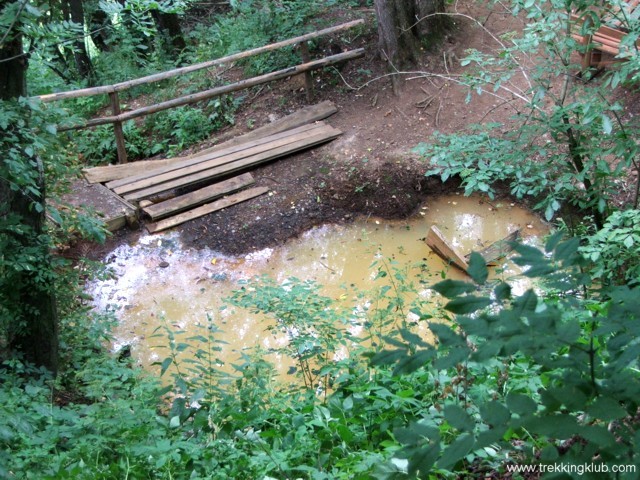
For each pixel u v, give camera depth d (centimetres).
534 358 166
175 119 1078
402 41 1056
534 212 859
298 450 340
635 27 521
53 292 543
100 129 1074
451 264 786
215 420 372
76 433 385
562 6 551
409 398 371
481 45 1086
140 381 476
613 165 770
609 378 175
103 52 1291
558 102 578
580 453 166
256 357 461
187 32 1488
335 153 972
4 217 498
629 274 485
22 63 468
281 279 806
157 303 775
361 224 885
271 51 1136
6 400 423
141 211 898
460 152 604
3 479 333
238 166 957
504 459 272
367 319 649
